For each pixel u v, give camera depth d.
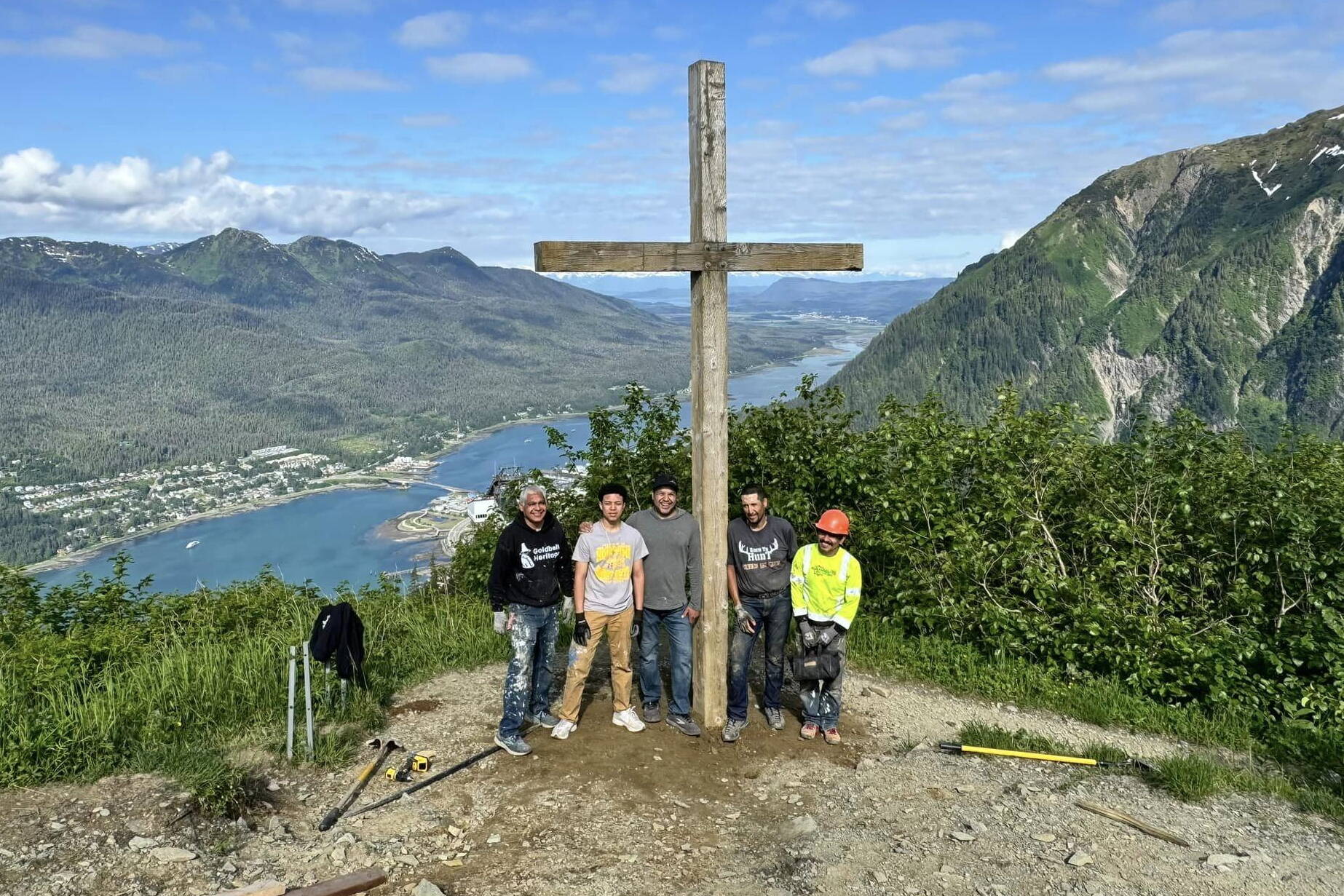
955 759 6.20
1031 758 6.27
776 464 10.21
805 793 5.45
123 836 4.39
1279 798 5.95
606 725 6.30
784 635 6.54
